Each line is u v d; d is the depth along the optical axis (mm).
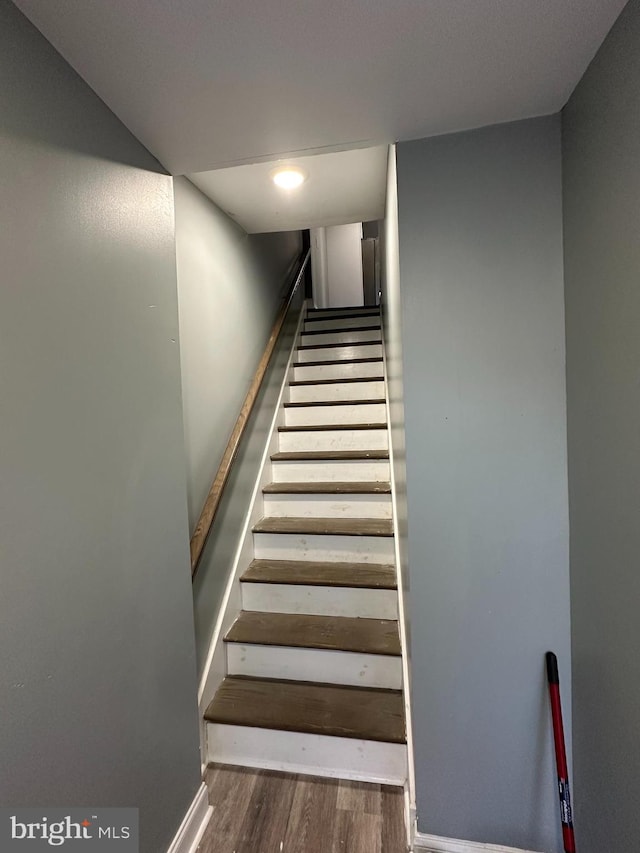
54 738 797
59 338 837
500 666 1179
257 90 955
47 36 804
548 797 1168
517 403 1144
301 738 1485
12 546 718
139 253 1119
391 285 1834
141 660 1070
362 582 1822
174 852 1166
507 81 955
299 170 1587
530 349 1131
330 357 3436
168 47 829
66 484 845
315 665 1666
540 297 1120
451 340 1164
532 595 1157
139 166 1133
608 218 869
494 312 1142
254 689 1638
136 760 1035
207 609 1639
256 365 2475
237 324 2172
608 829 941
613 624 908
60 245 846
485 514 1170
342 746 1461
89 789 879
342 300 5688
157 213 1211
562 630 1146
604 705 953
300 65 883
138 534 1076
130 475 1052
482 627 1184
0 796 690
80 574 875
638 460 798
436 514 1192
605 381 910
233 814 1347
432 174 1154
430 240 1163
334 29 795
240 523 1997
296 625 1783
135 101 983
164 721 1158
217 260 1924
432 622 1206
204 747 1526
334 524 2121
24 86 768
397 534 1890
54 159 836
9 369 721
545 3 760
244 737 1517
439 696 1210
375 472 2373
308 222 2145
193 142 1144
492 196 1128
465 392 1165
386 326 2715
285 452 2654
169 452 1229
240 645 1716
